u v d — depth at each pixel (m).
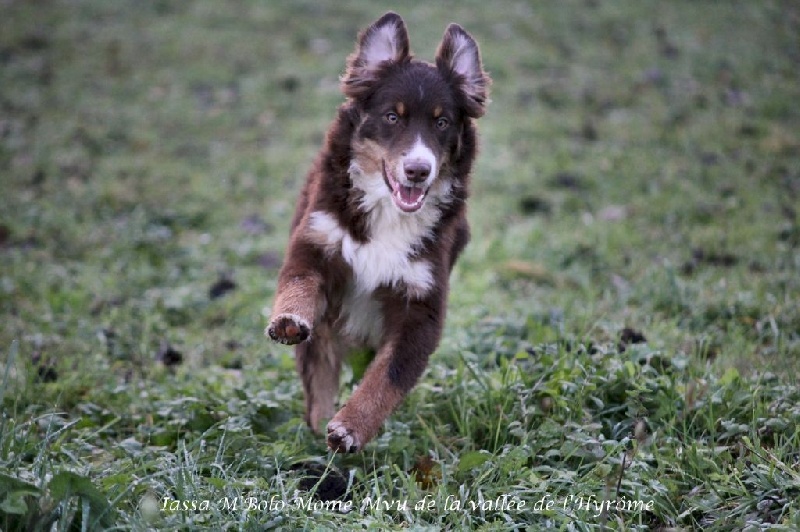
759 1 27.83
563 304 10.88
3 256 13.07
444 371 8.39
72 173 16.72
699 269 12.14
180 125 19.47
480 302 11.35
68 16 25.86
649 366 7.92
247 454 6.89
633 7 27.31
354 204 7.77
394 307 7.66
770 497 6.27
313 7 26.95
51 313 11.12
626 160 17.00
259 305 11.64
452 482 6.79
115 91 21.20
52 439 7.24
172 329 10.82
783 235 13.27
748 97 20.45
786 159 16.83
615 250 13.10
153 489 6.16
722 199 14.99
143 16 26.14
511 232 13.99
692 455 6.76
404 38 8.19
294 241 7.85
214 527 5.79
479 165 16.83
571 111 19.86
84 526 5.38
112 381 8.77
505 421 7.38
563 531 6.02
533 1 27.58
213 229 14.65
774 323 9.55
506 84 21.20
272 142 18.59
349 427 6.80
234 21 25.89
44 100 20.50
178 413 7.72
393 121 7.88
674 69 22.36
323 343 8.02
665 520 6.33
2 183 16.03
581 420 7.31
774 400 7.53
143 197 15.73
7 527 5.46
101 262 13.11
